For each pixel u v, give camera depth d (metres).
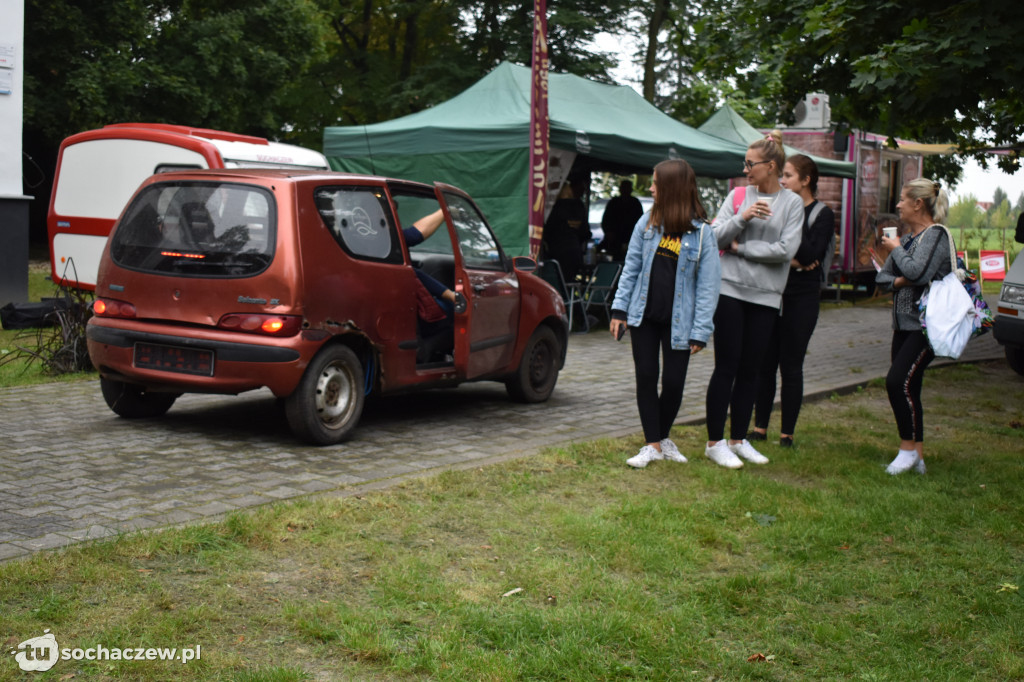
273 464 5.87
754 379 6.34
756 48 10.03
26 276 14.45
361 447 6.41
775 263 6.18
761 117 27.91
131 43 24.20
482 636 3.53
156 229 6.57
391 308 6.79
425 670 3.27
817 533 4.78
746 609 3.87
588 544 4.51
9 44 13.96
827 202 20.23
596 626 3.58
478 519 4.87
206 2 26.17
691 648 3.47
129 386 6.93
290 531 4.52
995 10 7.54
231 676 3.17
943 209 6.09
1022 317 10.38
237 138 12.89
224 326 6.22
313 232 6.30
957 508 5.29
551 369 8.40
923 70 7.71
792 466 6.14
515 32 28.61
